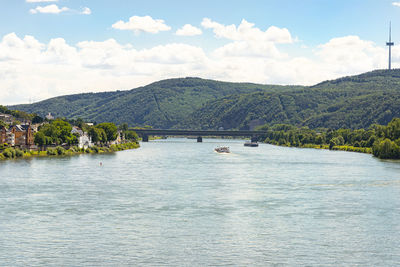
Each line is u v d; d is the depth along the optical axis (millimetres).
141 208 121625
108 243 91812
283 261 83438
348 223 107375
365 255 86625
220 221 108500
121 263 81812
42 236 95750
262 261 83312
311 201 132375
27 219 108688
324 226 104812
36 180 168375
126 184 162250
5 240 93000
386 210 120875
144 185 160250
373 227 104188
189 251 87812
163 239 94562
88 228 101688
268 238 95688
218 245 91312
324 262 83250
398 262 83625
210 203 128750
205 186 158875
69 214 114000
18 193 141000
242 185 161750
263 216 113500
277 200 133500
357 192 148125
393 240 95188
